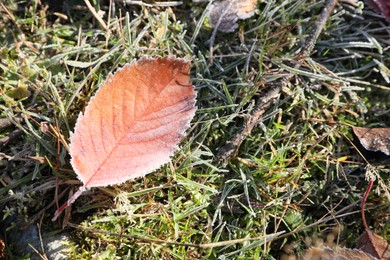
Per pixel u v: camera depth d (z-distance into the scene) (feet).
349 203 1.40
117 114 1.26
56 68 1.43
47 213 1.32
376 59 1.51
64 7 1.50
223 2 1.50
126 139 1.27
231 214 1.37
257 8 1.52
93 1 1.50
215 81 1.42
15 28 1.47
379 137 1.42
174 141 1.28
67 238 1.30
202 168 1.38
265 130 1.40
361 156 1.43
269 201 1.38
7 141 1.35
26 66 1.40
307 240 1.36
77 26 1.50
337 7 1.55
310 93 1.47
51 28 1.48
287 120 1.44
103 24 1.47
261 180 1.39
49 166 1.34
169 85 1.28
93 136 1.25
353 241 1.37
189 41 1.49
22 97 1.39
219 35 1.51
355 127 1.43
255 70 1.47
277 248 1.37
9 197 1.31
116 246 1.31
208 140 1.41
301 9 1.54
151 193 1.34
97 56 1.45
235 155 1.39
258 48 1.49
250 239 1.31
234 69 1.49
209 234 1.34
